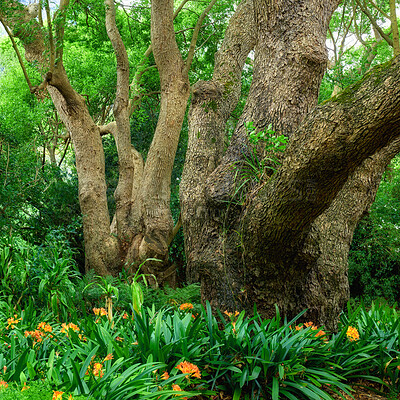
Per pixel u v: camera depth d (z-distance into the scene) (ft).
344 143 11.32
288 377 10.77
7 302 17.56
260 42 16.93
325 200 12.76
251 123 14.66
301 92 15.98
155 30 27.32
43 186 30.76
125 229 28.84
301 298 15.40
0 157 27.76
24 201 28.07
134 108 36.86
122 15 45.55
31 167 29.40
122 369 10.07
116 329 13.50
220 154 19.11
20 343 11.56
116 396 8.52
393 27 23.50
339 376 11.23
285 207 13.00
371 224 33.94
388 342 13.07
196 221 17.01
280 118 15.88
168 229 28.04
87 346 11.06
